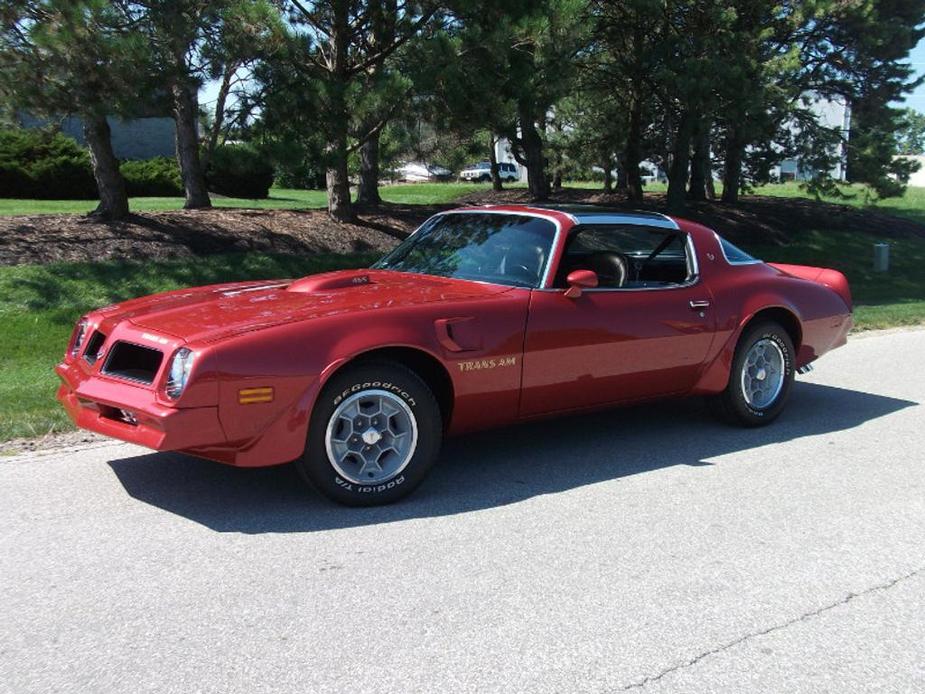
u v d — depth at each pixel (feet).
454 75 36.32
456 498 16.31
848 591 12.69
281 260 43.83
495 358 16.58
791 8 61.52
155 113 35.58
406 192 102.47
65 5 31.22
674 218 21.06
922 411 23.93
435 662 10.49
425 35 38.40
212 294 17.62
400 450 15.83
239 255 43.14
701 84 52.29
